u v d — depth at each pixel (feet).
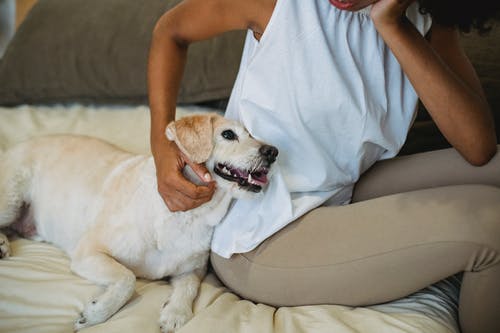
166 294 3.91
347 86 3.44
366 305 3.66
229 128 3.96
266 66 3.52
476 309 3.31
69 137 5.16
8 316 3.44
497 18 3.65
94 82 6.87
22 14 9.60
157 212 3.97
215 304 3.65
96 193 4.45
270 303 3.81
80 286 3.77
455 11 3.55
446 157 4.08
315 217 3.62
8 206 4.73
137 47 6.86
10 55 7.06
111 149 4.99
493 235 3.10
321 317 3.44
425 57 3.30
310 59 3.42
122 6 7.29
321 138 3.61
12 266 3.96
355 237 3.40
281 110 3.54
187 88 6.73
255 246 3.68
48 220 4.70
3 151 5.76
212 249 4.07
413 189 4.11
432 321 3.45
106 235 4.03
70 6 7.37
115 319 3.45
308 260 3.50
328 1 3.40
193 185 3.52
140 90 6.84
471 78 4.00
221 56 6.76
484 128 3.56
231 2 3.75
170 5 7.22
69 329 3.43
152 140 3.95
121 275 3.67
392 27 3.21
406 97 3.80
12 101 6.97
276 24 3.42
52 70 6.91
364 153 3.79
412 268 3.30
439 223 3.22
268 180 3.72
